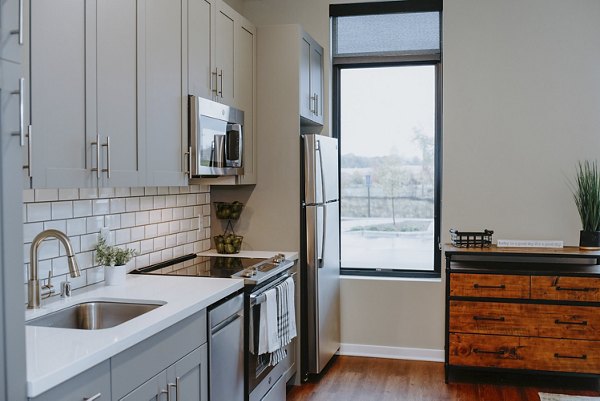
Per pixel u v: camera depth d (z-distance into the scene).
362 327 4.79
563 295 3.91
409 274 4.84
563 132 4.43
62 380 1.59
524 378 4.23
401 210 4.89
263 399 3.35
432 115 4.82
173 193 3.71
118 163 2.42
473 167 4.57
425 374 4.33
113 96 2.38
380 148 4.91
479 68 4.54
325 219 4.23
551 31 4.43
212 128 3.26
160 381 2.18
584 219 4.18
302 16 4.81
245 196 4.20
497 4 4.50
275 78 4.11
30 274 2.30
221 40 3.47
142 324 2.07
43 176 1.98
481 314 4.02
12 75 1.42
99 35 2.28
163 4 2.77
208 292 2.65
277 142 4.12
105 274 2.83
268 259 3.67
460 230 4.60
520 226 4.51
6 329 1.42
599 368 3.87
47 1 1.99
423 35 4.73
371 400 3.82
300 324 4.13
